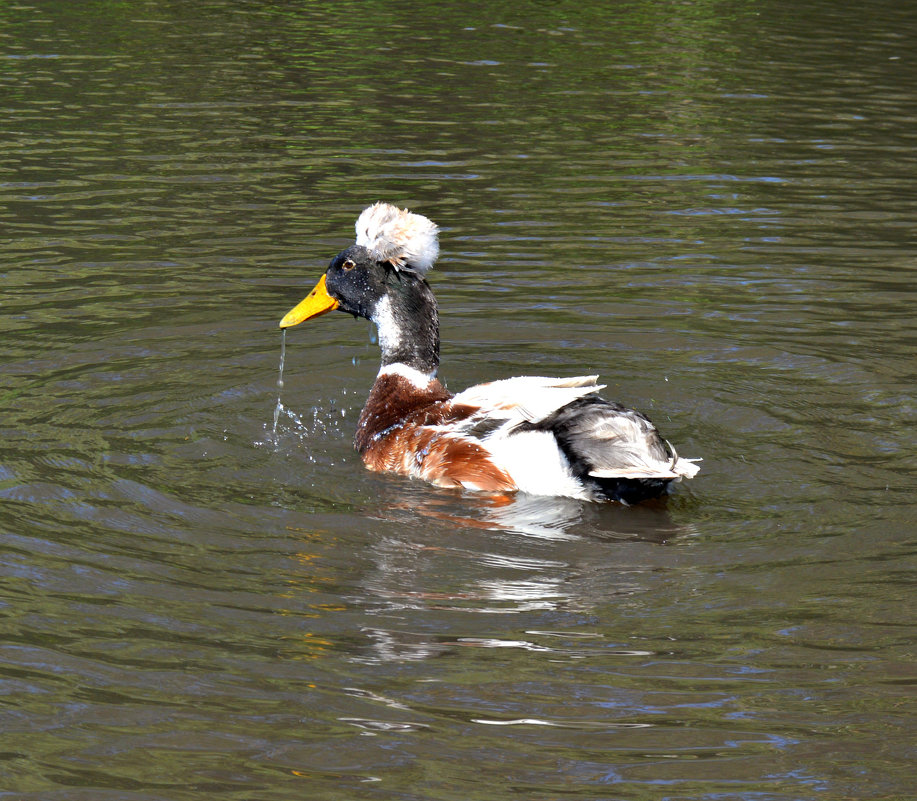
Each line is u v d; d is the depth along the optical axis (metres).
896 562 9.45
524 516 10.38
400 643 8.27
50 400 12.41
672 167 20.97
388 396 12.16
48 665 7.95
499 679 7.87
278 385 13.19
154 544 9.62
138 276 16.00
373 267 12.40
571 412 10.63
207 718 7.46
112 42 29.34
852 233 17.84
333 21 32.94
